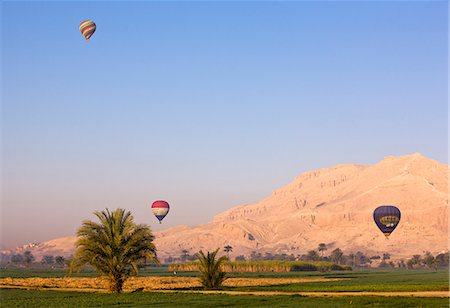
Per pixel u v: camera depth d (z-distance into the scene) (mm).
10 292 85938
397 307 55406
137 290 88250
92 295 77438
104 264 80812
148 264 83312
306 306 56938
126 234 80625
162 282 124688
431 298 63500
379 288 88500
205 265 93875
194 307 58125
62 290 91000
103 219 80875
